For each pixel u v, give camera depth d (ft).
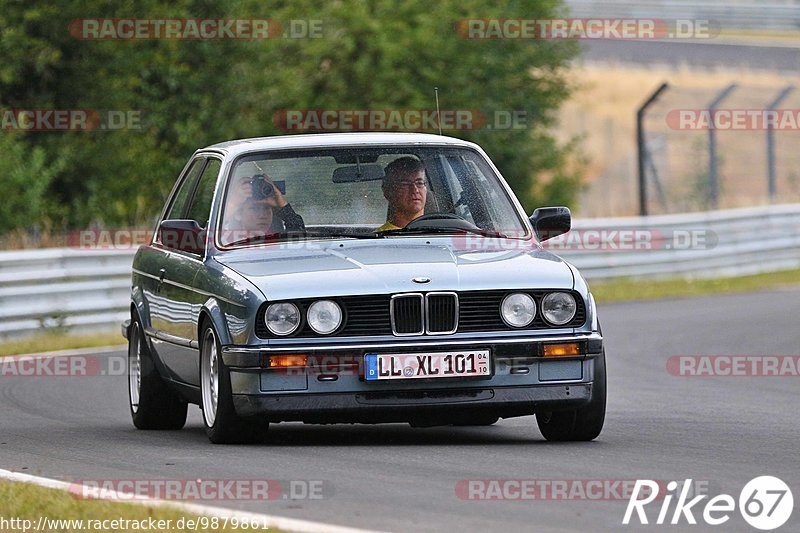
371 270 93.25
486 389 91.50
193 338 99.35
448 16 352.08
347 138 105.81
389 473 82.07
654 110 467.11
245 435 94.68
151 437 104.42
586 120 466.70
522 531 65.16
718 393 132.36
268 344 90.63
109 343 184.65
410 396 90.89
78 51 286.46
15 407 125.49
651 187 427.74
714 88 479.00
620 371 150.82
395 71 342.85
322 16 338.95
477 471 82.64
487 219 103.45
